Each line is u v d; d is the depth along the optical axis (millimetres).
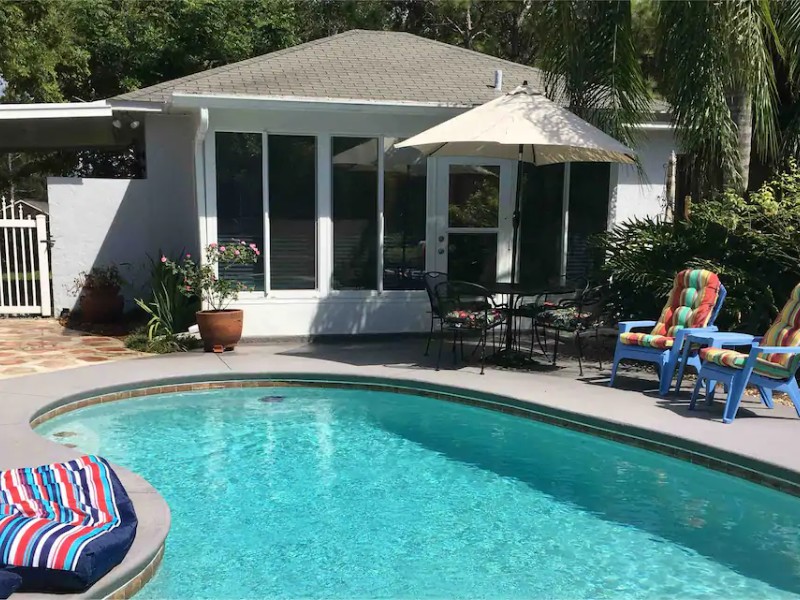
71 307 11344
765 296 7488
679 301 7195
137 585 3566
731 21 7727
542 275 10508
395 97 9336
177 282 9367
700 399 6703
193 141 10508
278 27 20219
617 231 9102
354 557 4090
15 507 3576
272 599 3586
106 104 10203
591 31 8680
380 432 6504
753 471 5000
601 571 3953
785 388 5867
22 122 11797
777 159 9297
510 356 8359
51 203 11102
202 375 7668
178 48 18406
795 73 8820
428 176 9828
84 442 6074
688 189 11070
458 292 7906
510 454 5930
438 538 4363
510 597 3660
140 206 11320
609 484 5285
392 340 9828
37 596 3127
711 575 3908
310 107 8703
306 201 9398
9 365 7965
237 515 4672
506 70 11500
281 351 8945
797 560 4090
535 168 10258
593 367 8258
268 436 6359
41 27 15742
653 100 9922
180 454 5848
